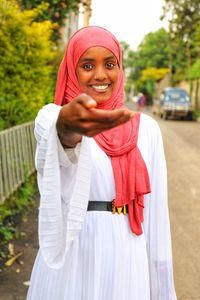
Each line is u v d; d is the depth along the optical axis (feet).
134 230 5.38
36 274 5.60
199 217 18.11
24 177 19.08
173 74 113.50
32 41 21.81
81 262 5.30
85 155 4.43
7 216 16.15
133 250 5.41
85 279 5.28
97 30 5.20
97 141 5.24
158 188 5.66
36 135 4.65
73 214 4.65
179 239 15.52
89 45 5.10
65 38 46.52
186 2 87.25
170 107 72.90
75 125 3.56
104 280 5.29
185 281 12.37
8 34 20.85
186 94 76.07
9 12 20.79
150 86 148.97
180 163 31.42
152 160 5.64
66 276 5.29
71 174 4.87
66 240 4.67
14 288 11.27
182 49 99.71
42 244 4.56
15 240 14.37
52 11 27.66
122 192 5.26
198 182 25.09
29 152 20.94
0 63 20.71
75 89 5.36
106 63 5.21
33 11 22.68
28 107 22.07
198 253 14.37
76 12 29.12
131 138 5.32
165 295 5.75
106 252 5.27
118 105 5.40
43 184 4.37
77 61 5.21
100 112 3.38
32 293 5.61
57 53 30.42
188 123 68.44
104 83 5.23
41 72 22.77
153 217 5.71
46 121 4.50
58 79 5.55
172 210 19.06
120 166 5.25
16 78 21.12
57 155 4.29
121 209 5.35
